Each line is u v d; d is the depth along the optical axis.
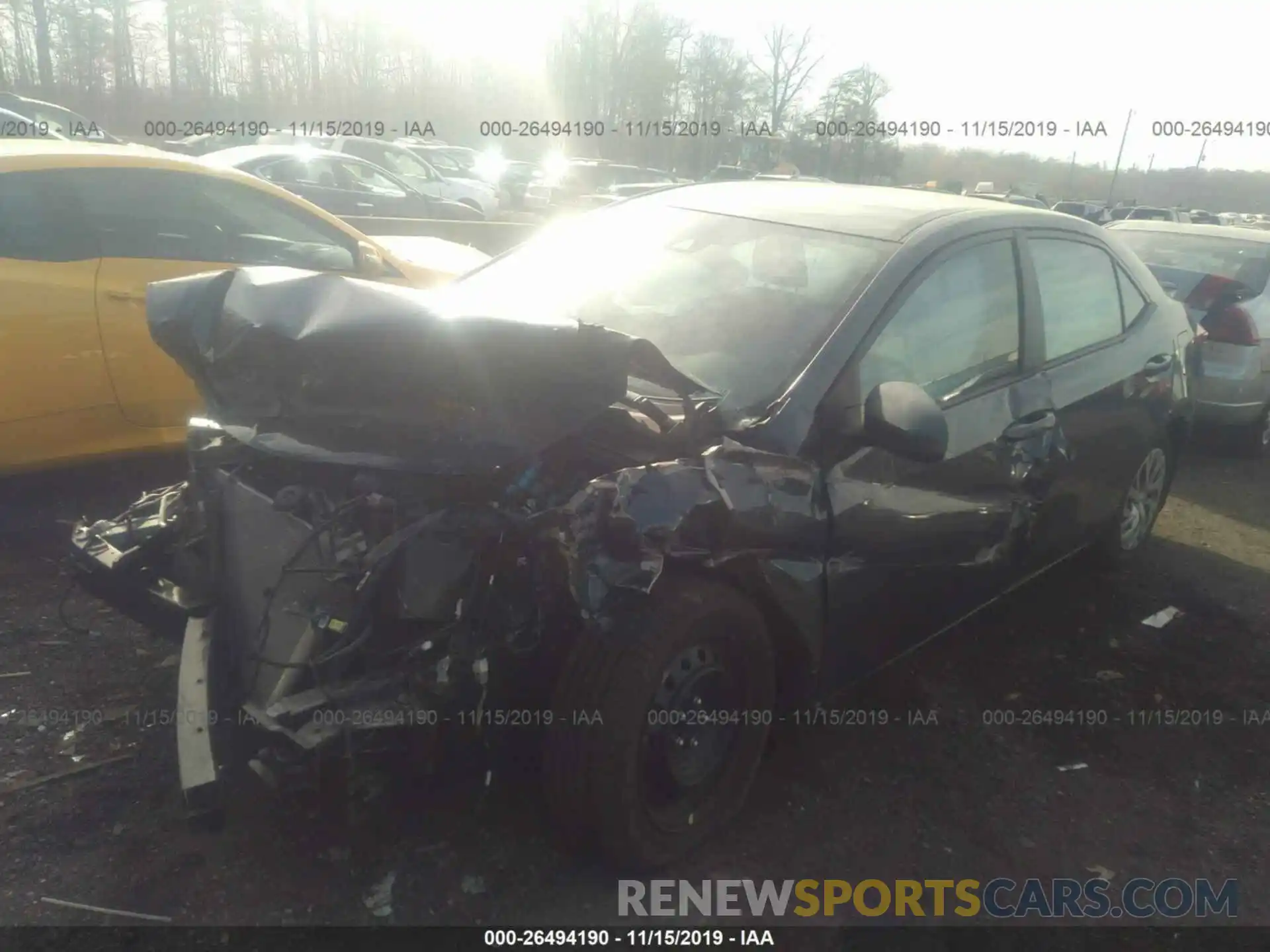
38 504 4.66
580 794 2.47
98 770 2.91
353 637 2.29
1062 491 3.88
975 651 4.07
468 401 2.42
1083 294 4.07
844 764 3.25
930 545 3.16
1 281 4.16
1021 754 3.39
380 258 5.54
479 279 3.71
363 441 2.52
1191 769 3.39
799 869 2.78
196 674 2.61
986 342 3.43
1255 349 6.89
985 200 4.06
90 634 3.61
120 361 4.50
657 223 3.69
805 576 2.76
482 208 18.94
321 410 2.53
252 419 2.71
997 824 3.04
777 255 3.31
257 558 2.66
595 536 2.33
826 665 2.96
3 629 3.60
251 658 2.55
